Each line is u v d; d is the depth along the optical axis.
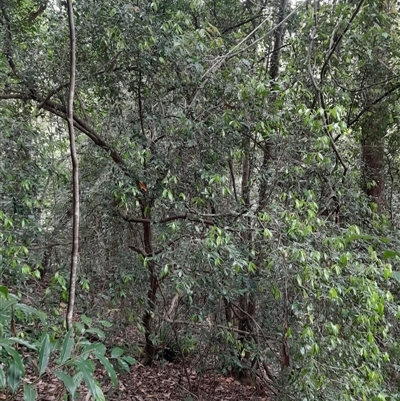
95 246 3.89
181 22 3.77
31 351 2.60
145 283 3.96
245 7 4.78
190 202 3.57
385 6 4.07
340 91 3.86
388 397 2.64
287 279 2.75
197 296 3.73
